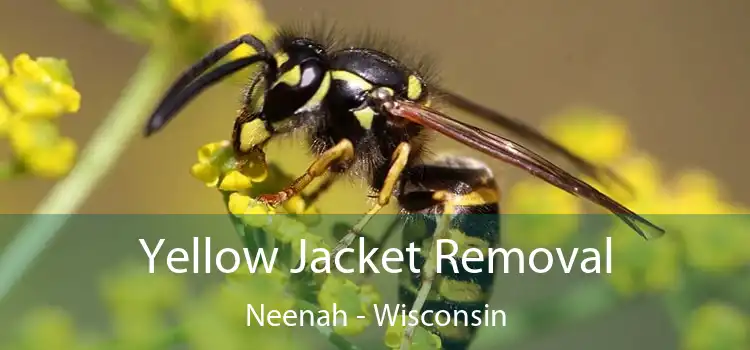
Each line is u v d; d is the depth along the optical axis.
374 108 0.07
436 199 0.07
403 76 0.07
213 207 0.09
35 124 0.06
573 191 0.07
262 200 0.06
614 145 0.08
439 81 0.07
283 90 0.06
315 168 0.06
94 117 0.11
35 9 0.11
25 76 0.06
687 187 0.08
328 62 0.07
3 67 0.06
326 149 0.07
